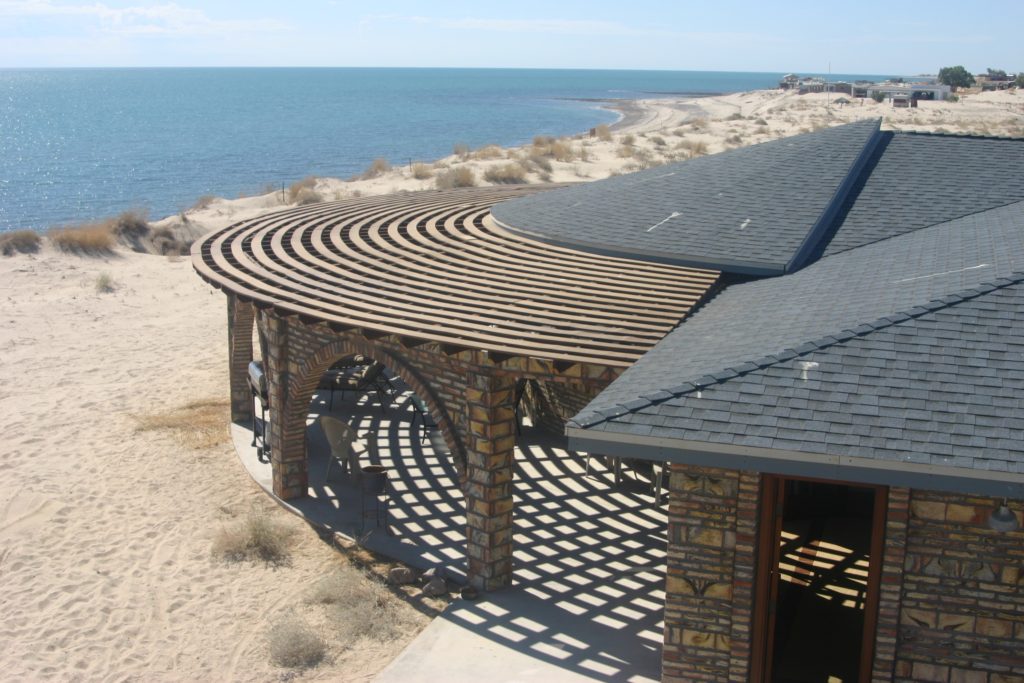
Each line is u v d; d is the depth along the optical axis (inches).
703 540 282.2
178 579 414.9
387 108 6082.7
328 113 5472.4
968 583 261.1
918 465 230.8
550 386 565.3
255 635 369.7
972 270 339.6
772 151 609.9
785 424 248.5
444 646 350.6
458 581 404.2
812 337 288.7
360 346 432.1
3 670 347.9
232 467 539.8
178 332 820.6
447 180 1470.2
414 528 458.3
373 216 641.6
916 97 4175.7
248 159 2866.6
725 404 259.4
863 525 429.4
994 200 512.4
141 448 566.6
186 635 371.2
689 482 279.9
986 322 283.3
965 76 5615.2
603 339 358.6
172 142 3543.3
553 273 461.1
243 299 445.7
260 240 564.4
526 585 400.5
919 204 519.5
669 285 436.5
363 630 369.4
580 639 355.9
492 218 615.2
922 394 254.4
